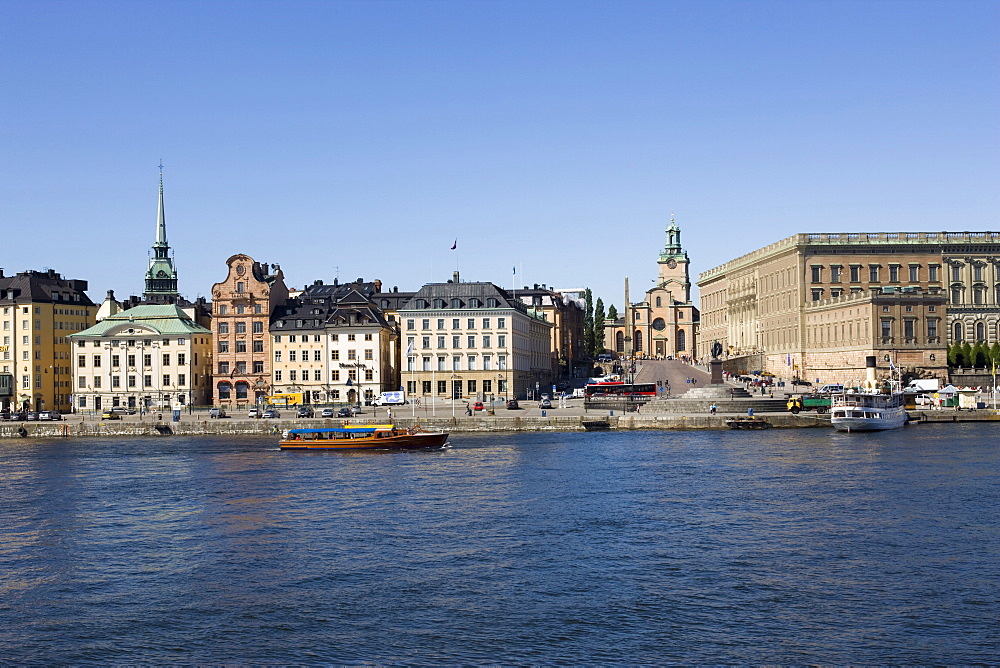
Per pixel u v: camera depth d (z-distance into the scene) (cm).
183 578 6488
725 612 5622
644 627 5403
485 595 5981
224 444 15312
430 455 13000
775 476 10294
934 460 11500
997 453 12219
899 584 6075
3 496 9838
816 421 16888
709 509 8438
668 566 6556
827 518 7962
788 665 4897
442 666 4934
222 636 5384
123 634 5441
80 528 8131
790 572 6366
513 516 8262
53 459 13325
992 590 5928
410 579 6341
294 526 8006
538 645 5172
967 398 18750
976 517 7925
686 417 16788
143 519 8481
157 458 13225
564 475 10625
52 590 6266
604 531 7619
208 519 8412
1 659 5116
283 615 5694
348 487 10012
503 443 14512
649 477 10362
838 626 5378
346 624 5525
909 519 7875
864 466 11025
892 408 16488
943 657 4962
